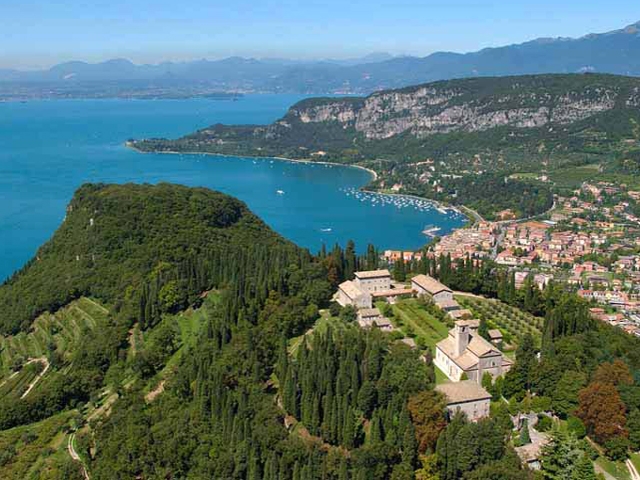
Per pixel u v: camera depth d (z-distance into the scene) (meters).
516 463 185.12
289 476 187.62
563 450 189.12
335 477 186.12
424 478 185.88
